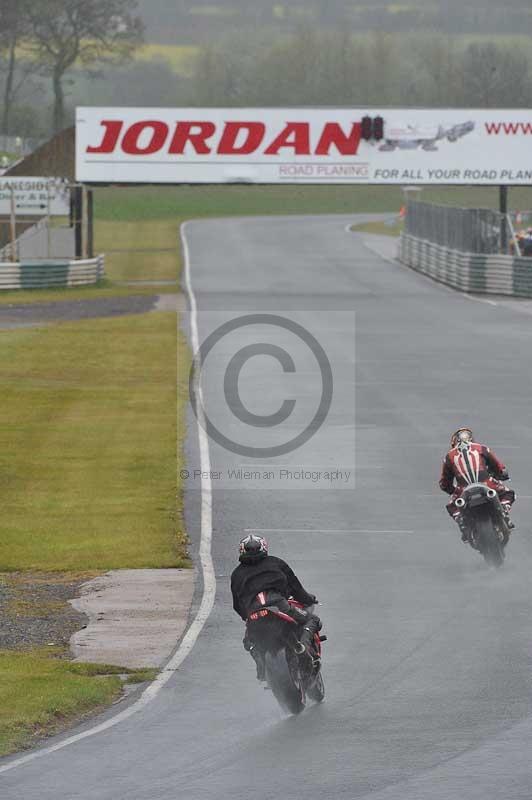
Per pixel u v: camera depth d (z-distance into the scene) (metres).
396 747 35.16
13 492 78.75
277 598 39.72
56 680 43.62
